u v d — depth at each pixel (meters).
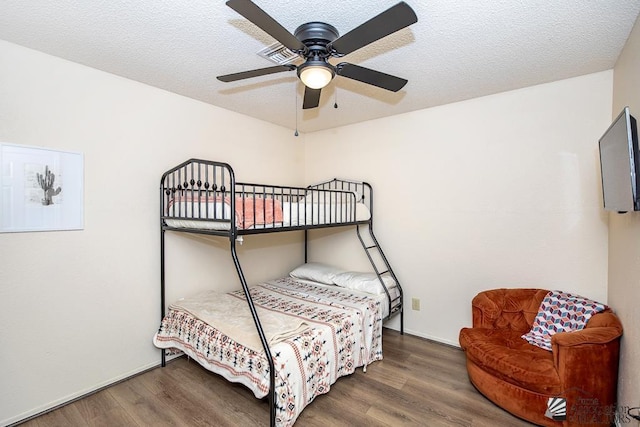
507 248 2.61
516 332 2.31
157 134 2.50
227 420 1.88
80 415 1.94
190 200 2.28
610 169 1.65
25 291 1.90
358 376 2.38
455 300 2.88
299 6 1.46
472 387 2.22
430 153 2.98
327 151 3.77
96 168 2.18
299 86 2.47
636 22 1.58
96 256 2.19
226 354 2.00
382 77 1.70
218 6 1.48
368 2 1.44
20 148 1.86
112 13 1.54
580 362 1.73
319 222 2.51
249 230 1.93
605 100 2.19
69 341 2.08
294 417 1.81
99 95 2.18
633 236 1.63
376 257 3.39
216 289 2.97
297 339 1.95
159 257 2.53
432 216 2.99
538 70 2.18
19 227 1.86
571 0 1.42
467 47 1.85
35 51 1.90
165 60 2.04
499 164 2.62
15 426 1.85
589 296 2.27
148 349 2.48
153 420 1.89
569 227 2.35
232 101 2.80
